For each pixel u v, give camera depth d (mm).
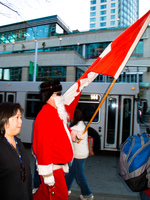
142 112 7320
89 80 2889
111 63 2559
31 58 22859
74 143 3182
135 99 7051
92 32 25609
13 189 1502
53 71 22203
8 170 1489
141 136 2416
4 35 30141
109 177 4898
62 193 2156
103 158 6891
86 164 6105
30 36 28719
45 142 1928
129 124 7070
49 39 27547
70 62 21562
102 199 3527
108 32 24969
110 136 7148
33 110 7852
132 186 2127
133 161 2148
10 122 1645
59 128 2084
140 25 2516
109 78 22250
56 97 2250
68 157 2152
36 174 3512
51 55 22172
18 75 23422
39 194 2324
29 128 7777
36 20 28234
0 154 1491
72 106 2857
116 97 7230
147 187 2105
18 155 1645
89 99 7402
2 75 24234
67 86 7652
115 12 78438
